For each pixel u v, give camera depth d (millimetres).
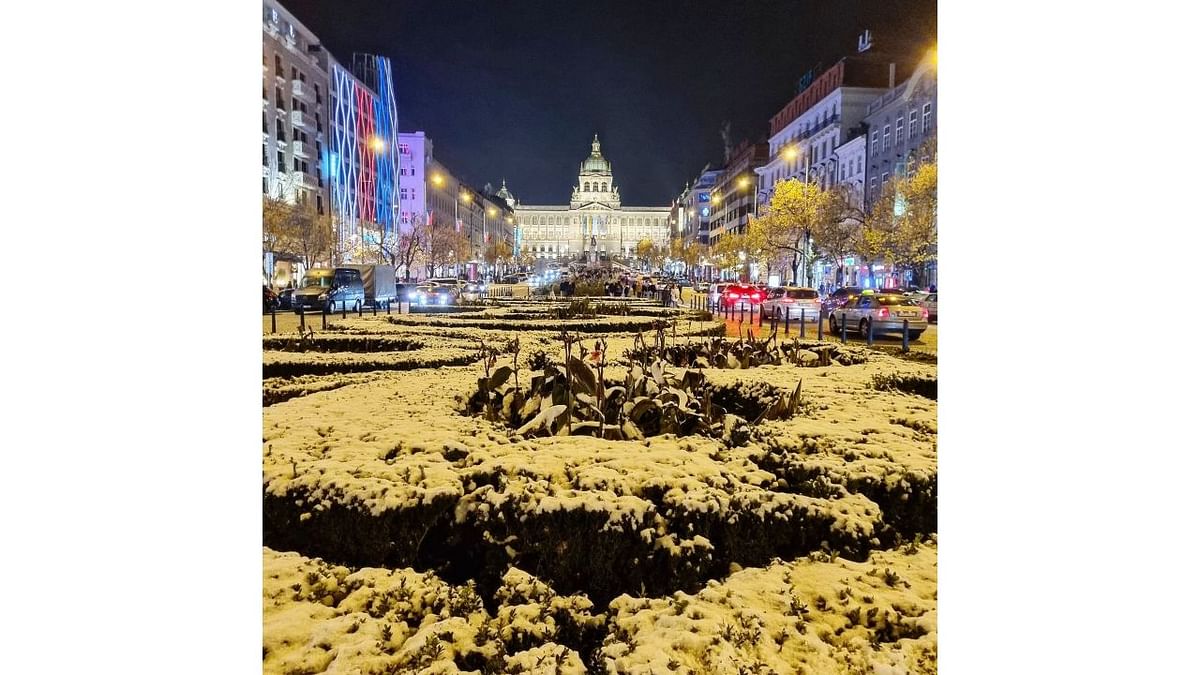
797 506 3717
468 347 11492
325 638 2895
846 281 52156
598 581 3461
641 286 45344
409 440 4746
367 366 9500
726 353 9531
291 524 3764
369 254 63062
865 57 60156
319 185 63094
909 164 42969
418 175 90688
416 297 32875
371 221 73062
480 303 32312
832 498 4031
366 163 73562
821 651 2854
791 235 51250
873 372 8477
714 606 3102
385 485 3775
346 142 68625
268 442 4668
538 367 9070
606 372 7535
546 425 5227
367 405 6055
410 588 3254
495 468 4012
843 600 3230
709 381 7555
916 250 34594
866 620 3113
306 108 61062
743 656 2770
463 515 3674
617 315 20266
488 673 2787
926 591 3346
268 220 42000
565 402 5551
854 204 50875
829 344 11688
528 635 3045
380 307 36188
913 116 45875
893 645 2947
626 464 4180
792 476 4418
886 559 3646
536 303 29047
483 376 7844
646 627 2945
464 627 2994
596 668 2857
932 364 10117
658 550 3453
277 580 3334
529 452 4484
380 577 3348
